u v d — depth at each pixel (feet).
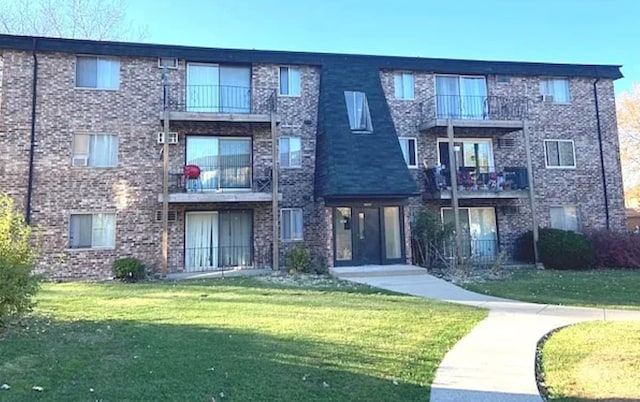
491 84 68.44
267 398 16.49
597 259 60.29
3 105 52.85
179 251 56.34
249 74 61.21
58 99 54.60
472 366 20.38
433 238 58.39
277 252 56.13
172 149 57.47
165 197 52.80
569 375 19.15
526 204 67.10
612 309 34.01
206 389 17.22
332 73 62.85
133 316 30.22
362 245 57.52
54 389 17.10
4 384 17.46
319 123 61.31
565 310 33.47
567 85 71.00
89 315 30.40
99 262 53.83
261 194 55.98
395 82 65.77
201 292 40.75
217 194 54.70
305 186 60.80
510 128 64.54
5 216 28.14
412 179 58.03
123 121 56.29
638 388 17.31
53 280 51.21
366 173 57.00
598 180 69.77
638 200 134.21
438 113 66.03
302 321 28.84
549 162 68.59
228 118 55.62
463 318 30.27
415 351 22.54
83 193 54.24
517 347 23.45
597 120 71.00
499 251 64.90
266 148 60.34
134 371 19.17
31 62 54.24
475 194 61.46
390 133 61.00
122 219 55.11
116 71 56.85
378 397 16.72
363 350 22.52
